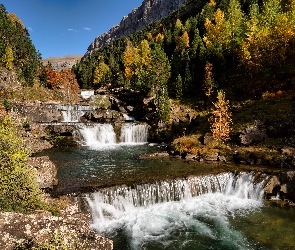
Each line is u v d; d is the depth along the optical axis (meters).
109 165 29.92
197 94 58.16
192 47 73.50
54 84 83.62
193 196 23.73
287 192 22.14
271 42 47.56
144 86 66.06
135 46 142.62
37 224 11.27
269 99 43.19
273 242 16.19
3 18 92.44
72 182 23.36
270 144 31.41
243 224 18.62
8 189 13.43
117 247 16.11
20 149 15.05
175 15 156.25
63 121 53.81
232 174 25.36
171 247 16.14
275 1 54.34
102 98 72.12
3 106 45.09
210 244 16.34
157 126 47.91
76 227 11.95
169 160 31.72
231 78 55.66
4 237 10.32
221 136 34.50
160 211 21.12
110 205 20.62
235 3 70.50
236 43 56.38
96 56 157.75
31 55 93.19
